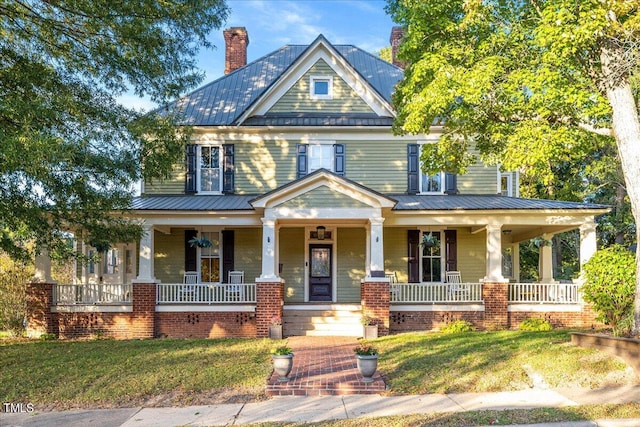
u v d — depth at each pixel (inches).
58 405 325.4
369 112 740.0
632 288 510.0
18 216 437.4
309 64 743.7
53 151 351.3
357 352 354.9
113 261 730.2
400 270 719.1
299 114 737.6
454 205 645.9
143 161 486.9
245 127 715.4
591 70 427.2
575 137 429.4
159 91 495.2
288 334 604.7
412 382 357.1
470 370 376.8
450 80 417.7
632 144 398.3
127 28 436.1
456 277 706.8
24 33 435.5
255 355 450.3
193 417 294.5
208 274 713.6
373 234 585.6
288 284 715.4
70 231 581.6
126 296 637.9
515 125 460.1
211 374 379.2
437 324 622.8
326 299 716.0
